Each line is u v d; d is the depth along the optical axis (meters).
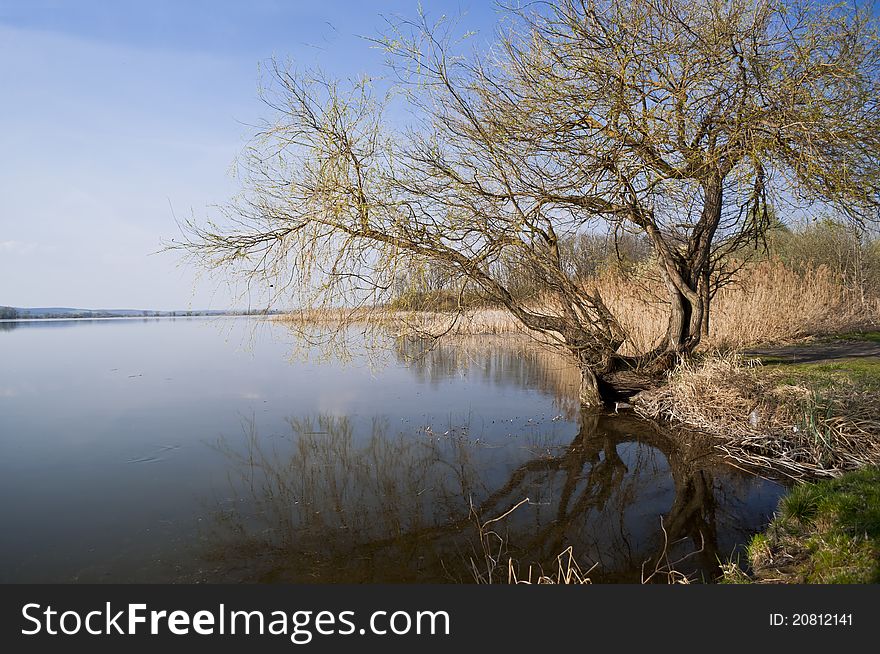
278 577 4.49
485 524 5.51
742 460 7.04
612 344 9.61
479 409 10.38
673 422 8.88
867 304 17.33
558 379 13.85
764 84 7.08
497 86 8.16
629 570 4.57
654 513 5.76
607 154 7.63
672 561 4.69
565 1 7.80
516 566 4.67
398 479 6.80
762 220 9.12
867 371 9.31
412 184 7.94
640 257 14.20
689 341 9.41
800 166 6.98
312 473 6.99
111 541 5.12
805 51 6.96
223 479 6.77
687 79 7.38
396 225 7.76
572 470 7.16
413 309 8.39
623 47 7.34
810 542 4.27
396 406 10.65
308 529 5.41
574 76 7.88
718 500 5.93
